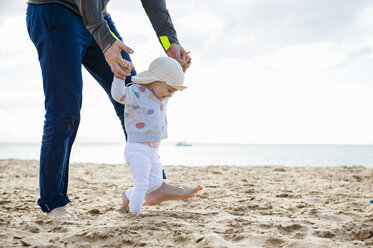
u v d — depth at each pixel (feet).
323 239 6.01
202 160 112.47
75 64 7.44
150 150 7.80
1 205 9.24
